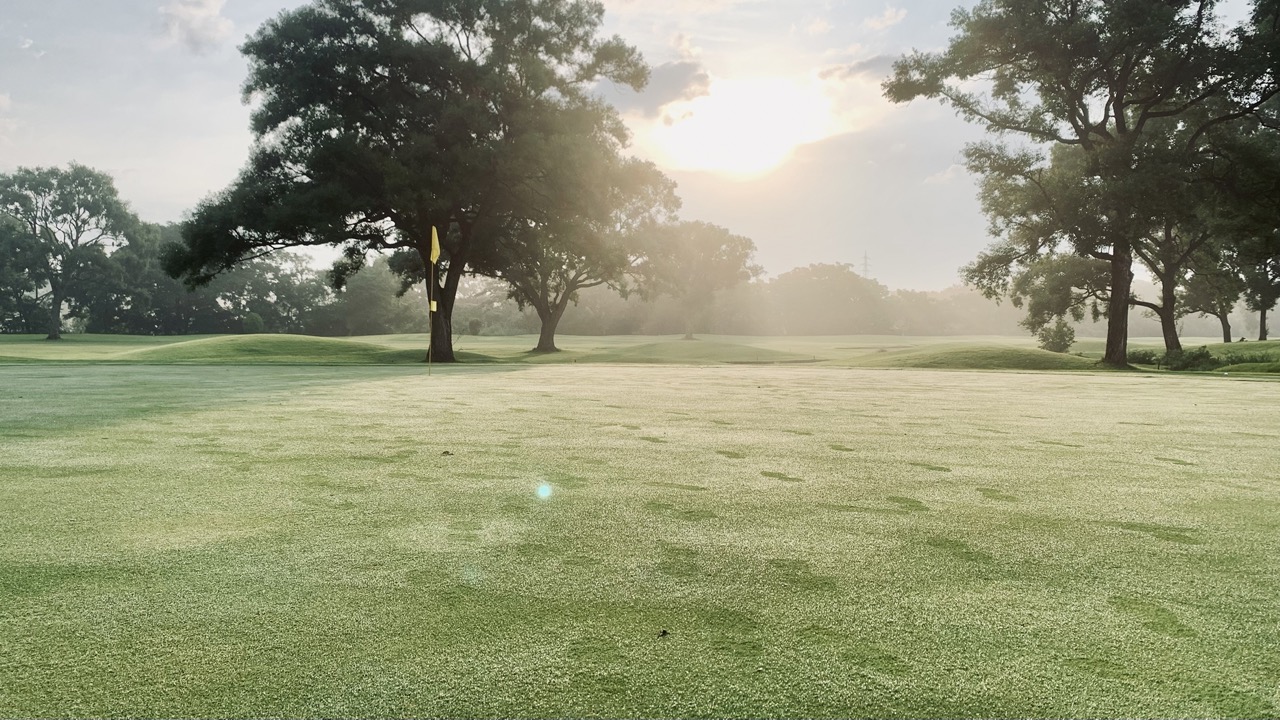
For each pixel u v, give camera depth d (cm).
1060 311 4003
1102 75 2650
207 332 7712
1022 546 250
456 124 2488
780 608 189
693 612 187
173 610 187
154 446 470
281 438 509
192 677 150
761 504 312
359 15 2539
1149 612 188
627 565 226
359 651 162
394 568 221
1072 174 2748
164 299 7319
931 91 2711
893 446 485
